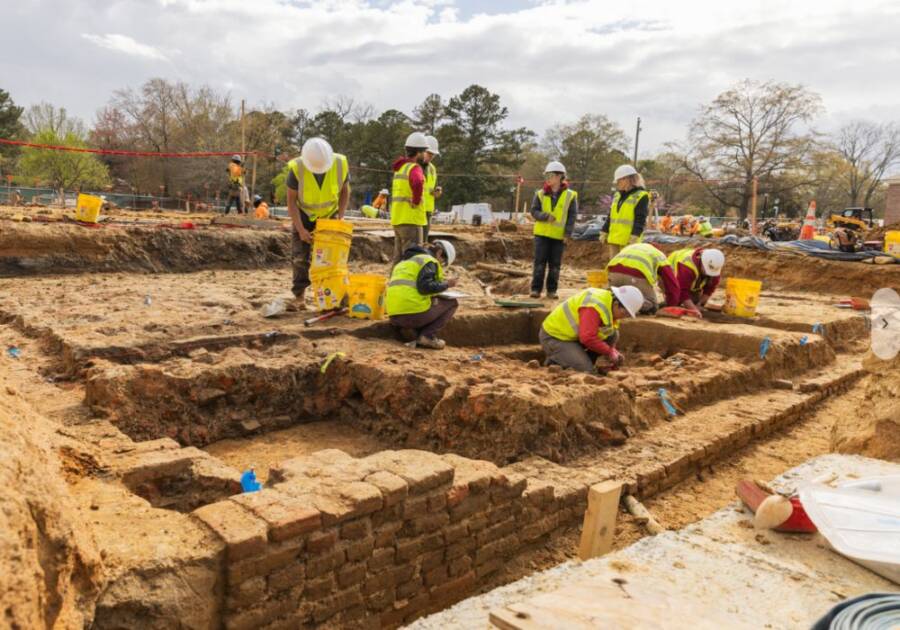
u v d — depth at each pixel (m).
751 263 15.09
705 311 9.14
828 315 9.39
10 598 1.51
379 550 2.90
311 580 2.67
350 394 5.65
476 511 3.30
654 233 17.94
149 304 7.55
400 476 3.03
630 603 1.79
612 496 2.99
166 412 4.88
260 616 2.53
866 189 53.62
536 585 2.06
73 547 1.88
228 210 18.14
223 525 2.54
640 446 4.76
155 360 5.54
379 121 52.59
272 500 2.75
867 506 2.36
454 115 51.72
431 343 6.76
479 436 4.59
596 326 6.25
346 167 7.31
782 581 2.03
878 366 4.55
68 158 40.62
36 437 2.28
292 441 5.21
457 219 38.06
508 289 12.24
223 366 5.23
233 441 5.15
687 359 6.93
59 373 5.27
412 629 1.87
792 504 2.38
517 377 5.39
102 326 6.11
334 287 7.16
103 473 3.25
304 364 5.67
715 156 41.50
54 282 9.54
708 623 1.72
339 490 2.86
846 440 4.47
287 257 13.38
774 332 7.62
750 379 6.62
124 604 2.18
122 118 49.38
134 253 11.45
